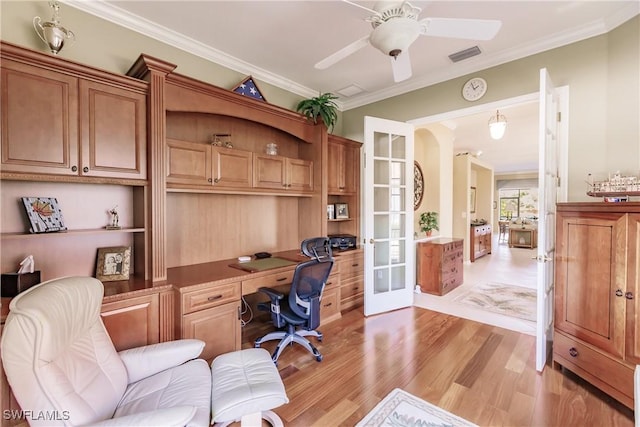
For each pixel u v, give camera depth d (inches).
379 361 92.3
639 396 39.3
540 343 85.5
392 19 60.6
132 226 89.2
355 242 151.1
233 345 89.4
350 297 141.9
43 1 75.2
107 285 77.5
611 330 71.3
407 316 131.4
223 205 114.3
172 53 99.3
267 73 126.3
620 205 69.4
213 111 94.9
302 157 137.8
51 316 42.5
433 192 201.9
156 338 77.0
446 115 127.2
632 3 81.0
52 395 39.0
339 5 63.4
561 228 85.5
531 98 105.0
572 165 96.2
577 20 89.3
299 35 98.6
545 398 73.9
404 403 72.2
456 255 179.6
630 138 84.1
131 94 77.5
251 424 53.5
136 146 78.3
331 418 67.2
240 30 95.7
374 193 136.3
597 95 91.4
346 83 137.8
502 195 491.5
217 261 111.7
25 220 70.6
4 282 63.9
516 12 85.6
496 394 75.7
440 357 94.7
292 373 85.6
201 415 46.7
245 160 105.3
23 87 61.7
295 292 90.7
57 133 66.0
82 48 81.2
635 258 66.6
